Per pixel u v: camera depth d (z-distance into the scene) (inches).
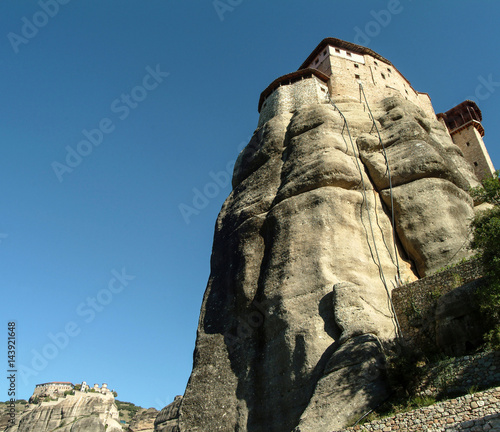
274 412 772.0
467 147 1792.6
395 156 1069.1
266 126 1268.5
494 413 504.7
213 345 930.7
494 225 668.1
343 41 1609.3
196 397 869.2
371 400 637.9
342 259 882.1
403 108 1238.9
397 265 936.9
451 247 914.1
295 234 932.0
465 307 666.2
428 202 975.0
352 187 1016.2
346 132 1142.3
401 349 751.1
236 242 1041.5
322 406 661.3
